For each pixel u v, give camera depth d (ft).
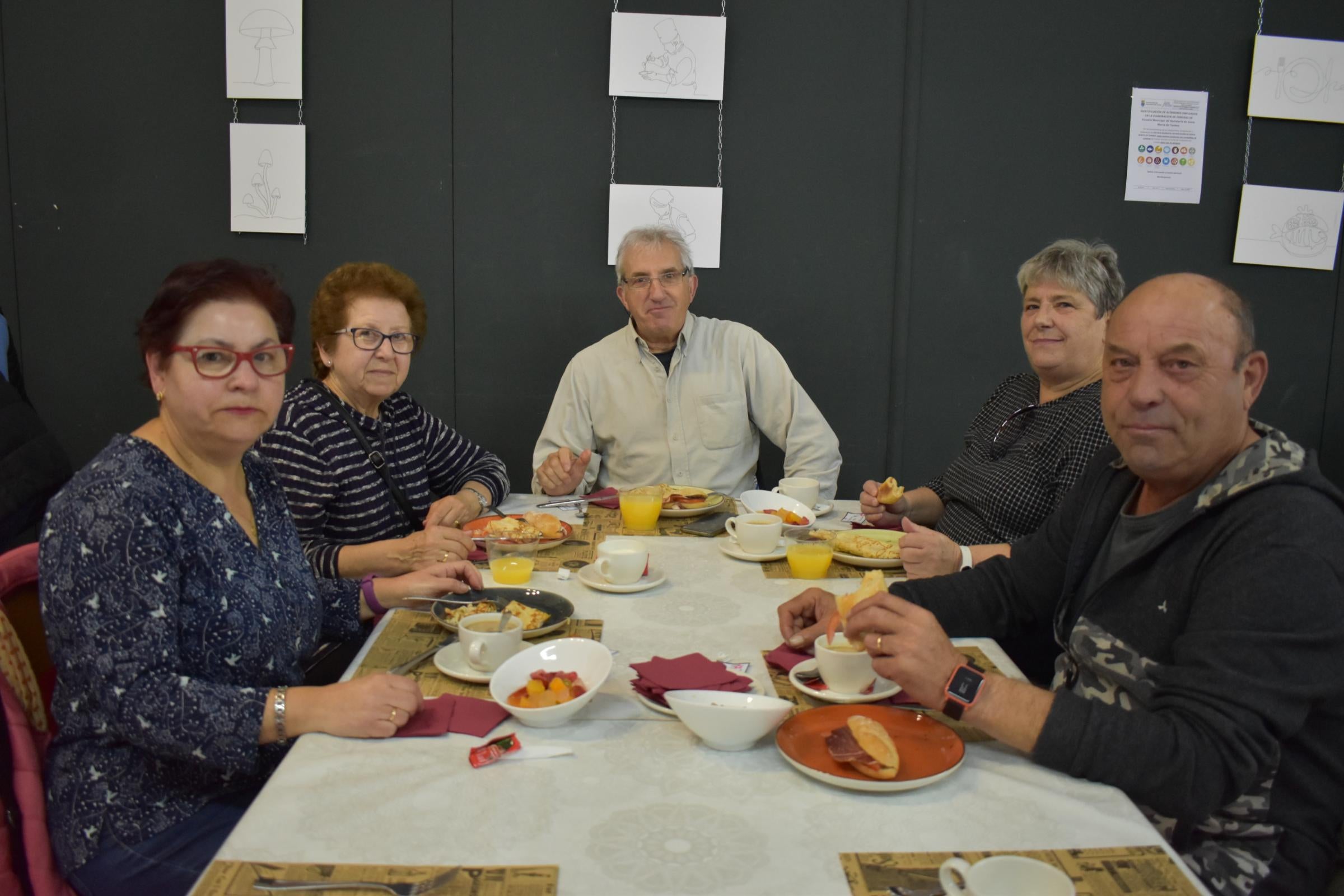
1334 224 10.54
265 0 9.96
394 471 6.89
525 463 10.92
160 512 3.76
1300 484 3.43
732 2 10.17
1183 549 3.68
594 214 10.47
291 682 4.38
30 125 10.27
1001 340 10.69
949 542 5.49
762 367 9.20
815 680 4.11
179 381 3.87
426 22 10.14
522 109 10.30
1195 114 10.38
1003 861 2.60
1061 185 10.48
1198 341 3.49
